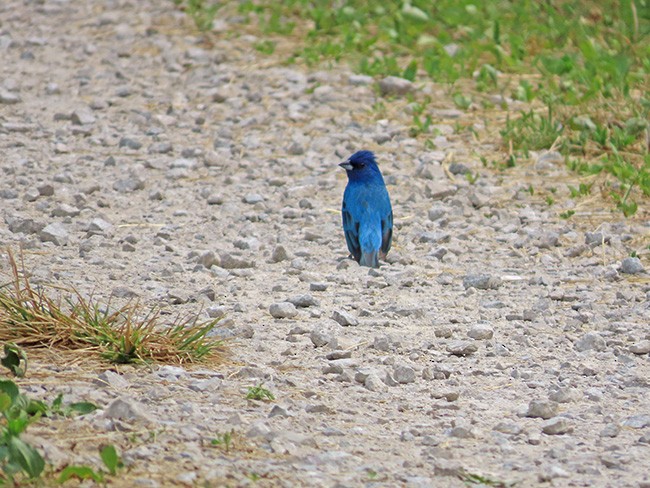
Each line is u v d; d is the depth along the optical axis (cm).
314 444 793
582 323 1121
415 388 939
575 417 877
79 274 1222
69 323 973
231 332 1042
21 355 885
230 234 1428
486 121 1825
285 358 997
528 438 826
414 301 1184
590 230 1450
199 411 838
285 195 1580
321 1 2531
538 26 2247
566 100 1864
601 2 2359
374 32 2345
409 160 1720
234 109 1964
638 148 1697
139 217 1481
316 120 1892
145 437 770
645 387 952
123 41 2378
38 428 771
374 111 1922
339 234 1441
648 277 1280
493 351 1035
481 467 766
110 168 1681
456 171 1662
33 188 1555
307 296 1153
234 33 2400
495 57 2153
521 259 1346
